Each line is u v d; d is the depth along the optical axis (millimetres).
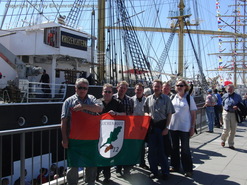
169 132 5285
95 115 4047
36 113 7699
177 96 5270
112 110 4398
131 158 4398
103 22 16953
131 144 4410
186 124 5070
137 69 17016
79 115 3879
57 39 11859
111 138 4203
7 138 6902
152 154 4898
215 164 5871
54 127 4090
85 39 13648
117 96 5012
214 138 8961
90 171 4098
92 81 11953
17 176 7039
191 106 5148
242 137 9523
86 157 3992
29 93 8211
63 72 13648
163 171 4863
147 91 6426
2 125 6855
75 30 12906
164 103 4879
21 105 7293
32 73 9516
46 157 7867
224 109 7539
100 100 4582
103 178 4879
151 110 4918
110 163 4195
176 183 4684
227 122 7422
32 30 11961
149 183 4656
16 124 7176
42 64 13102
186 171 5039
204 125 11602
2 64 10891
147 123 4527
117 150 4277
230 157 6484
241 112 7320
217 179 4910
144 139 4523
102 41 16969
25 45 12211
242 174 5207
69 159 3895
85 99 3867
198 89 21516
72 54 12695
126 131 4363
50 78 13109
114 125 4246
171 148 5320
